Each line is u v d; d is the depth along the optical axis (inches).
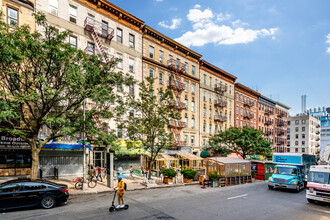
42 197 429.7
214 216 418.0
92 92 577.3
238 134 1354.6
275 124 2513.5
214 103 1640.0
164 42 1299.2
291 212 471.2
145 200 535.2
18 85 545.6
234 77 1863.9
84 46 930.7
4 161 703.7
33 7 776.3
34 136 574.2
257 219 410.0
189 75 1439.5
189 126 1417.3
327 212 483.2
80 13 928.3
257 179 1144.2
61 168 810.8
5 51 466.3
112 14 1040.8
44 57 530.6
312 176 569.9
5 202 398.3
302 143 3380.9
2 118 470.9
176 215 416.5
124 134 1007.0
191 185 844.6
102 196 569.3
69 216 386.6
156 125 796.0
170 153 1230.9
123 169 1008.2
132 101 813.9
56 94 554.6
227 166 878.4
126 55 1084.5
